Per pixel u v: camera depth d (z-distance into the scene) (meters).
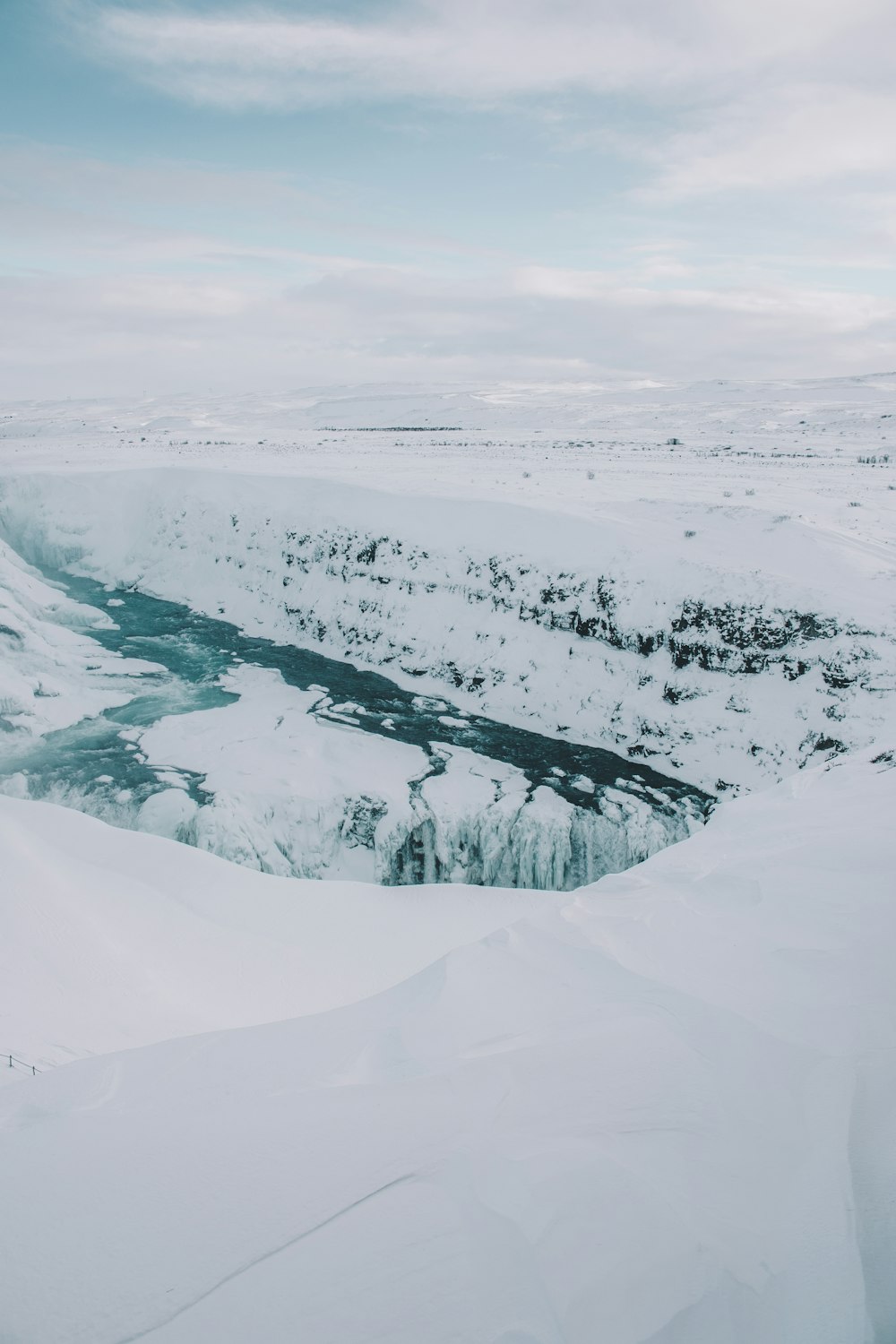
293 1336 2.13
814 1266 2.38
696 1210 2.59
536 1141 2.95
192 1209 2.67
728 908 5.59
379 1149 2.95
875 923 4.71
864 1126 3.00
